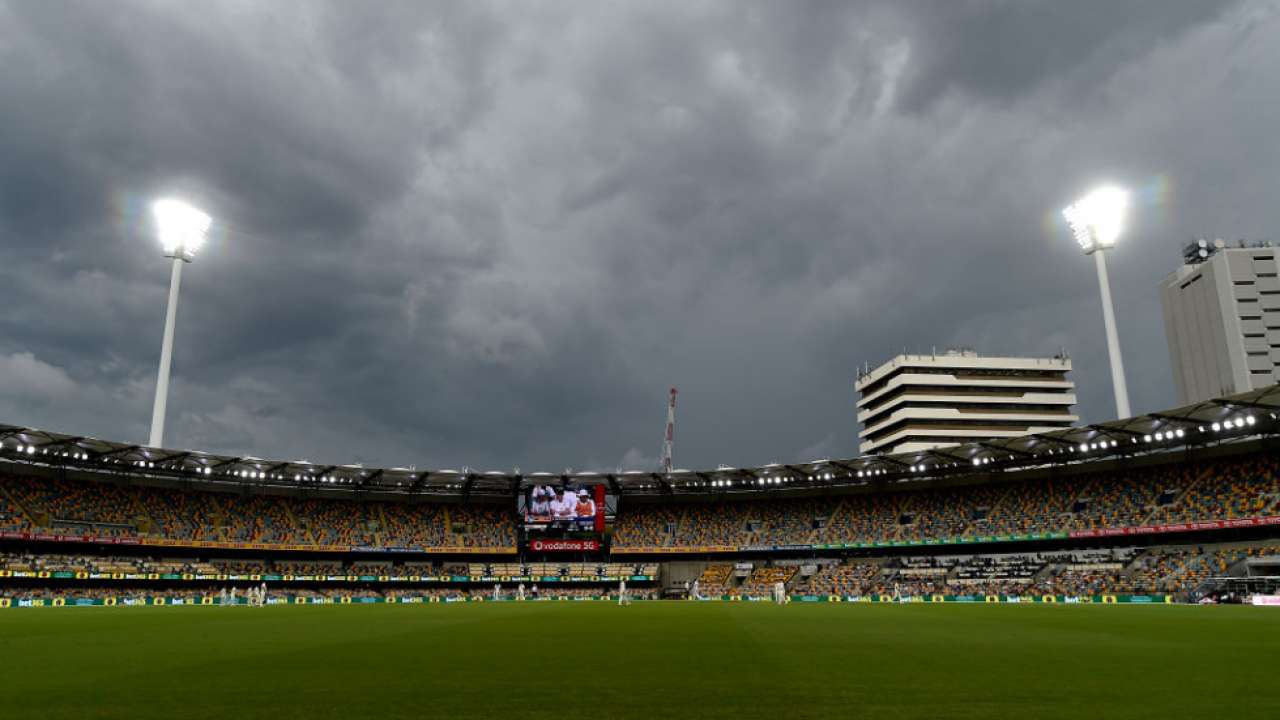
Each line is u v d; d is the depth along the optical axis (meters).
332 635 27.72
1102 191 78.00
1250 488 72.81
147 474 89.75
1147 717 11.02
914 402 160.00
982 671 16.28
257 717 11.23
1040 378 164.00
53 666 17.67
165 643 24.20
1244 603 61.00
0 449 77.50
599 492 100.38
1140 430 73.50
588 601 82.38
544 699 12.71
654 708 11.91
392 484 101.75
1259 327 147.25
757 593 93.75
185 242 85.62
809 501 103.75
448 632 29.17
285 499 97.75
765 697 12.88
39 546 80.00
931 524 93.50
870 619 39.38
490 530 103.50
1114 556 78.81
